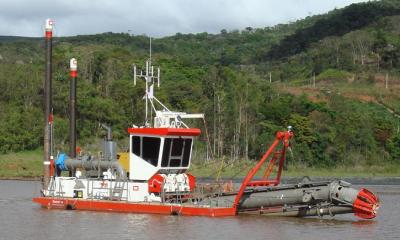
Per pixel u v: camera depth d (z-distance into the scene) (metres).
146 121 40.22
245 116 111.56
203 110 109.94
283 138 37.84
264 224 34.69
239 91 120.75
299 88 165.25
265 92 137.50
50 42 44.94
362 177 104.12
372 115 139.50
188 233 31.92
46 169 43.72
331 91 159.25
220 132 105.50
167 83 123.75
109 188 39.38
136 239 30.64
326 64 197.50
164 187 37.62
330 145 116.06
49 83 44.69
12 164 102.44
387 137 125.00
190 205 36.81
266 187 37.25
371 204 35.66
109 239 30.78
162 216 36.72
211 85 122.81
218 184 39.34
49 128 44.34
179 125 39.84
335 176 103.06
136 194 38.44
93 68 130.25
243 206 37.53
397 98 159.88
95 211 39.28
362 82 178.12
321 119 120.69
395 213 44.69
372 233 33.56
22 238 31.69
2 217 39.03
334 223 36.38
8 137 109.75
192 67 143.50
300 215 36.88
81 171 41.81
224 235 31.47
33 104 121.94
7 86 121.62
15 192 62.72
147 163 38.34
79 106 109.62
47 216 38.16
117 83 119.50
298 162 109.38
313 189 36.34
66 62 128.12
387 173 110.38
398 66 191.38
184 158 39.16
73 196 41.12
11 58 172.50
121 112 112.62
